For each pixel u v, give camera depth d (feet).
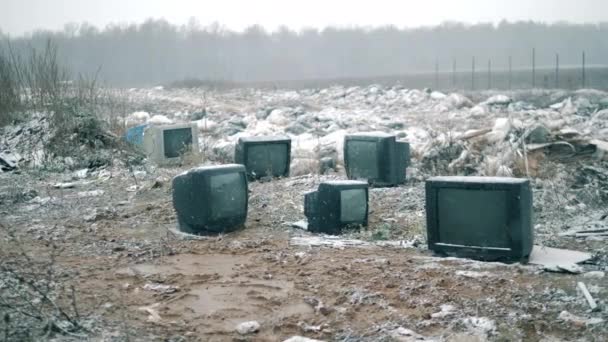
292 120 66.13
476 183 19.77
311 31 261.65
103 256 21.08
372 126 60.39
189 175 24.32
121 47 218.18
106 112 52.80
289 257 20.76
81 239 23.39
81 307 15.71
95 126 45.42
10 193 31.96
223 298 16.84
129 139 45.80
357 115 74.02
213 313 15.72
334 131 55.67
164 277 18.60
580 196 28.40
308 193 25.35
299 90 128.06
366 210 25.45
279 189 33.12
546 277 17.90
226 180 24.62
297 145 45.57
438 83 153.99
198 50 233.96
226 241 23.32
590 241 22.31
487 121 67.05
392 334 14.17
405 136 49.44
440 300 16.19
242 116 72.59
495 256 19.69
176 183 24.82
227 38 243.60
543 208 27.17
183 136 42.14
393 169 33.24
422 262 19.80
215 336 14.29
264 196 31.19
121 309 15.78
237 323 15.08
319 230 25.02
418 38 284.61
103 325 14.55
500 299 16.15
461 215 20.25
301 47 259.19
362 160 33.65
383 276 18.26
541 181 30.96
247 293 17.21
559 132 35.35
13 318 14.29
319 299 16.53
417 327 14.62
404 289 17.06
